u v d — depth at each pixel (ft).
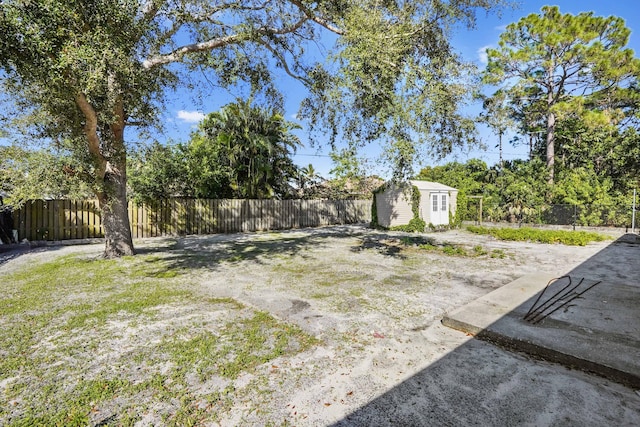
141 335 11.57
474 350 10.75
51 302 15.17
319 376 9.00
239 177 59.77
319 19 23.29
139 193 42.34
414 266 24.29
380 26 20.08
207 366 9.46
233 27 23.98
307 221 62.85
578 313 13.52
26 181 24.50
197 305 14.90
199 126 58.70
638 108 62.75
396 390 8.36
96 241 36.73
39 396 7.96
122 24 16.16
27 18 13.66
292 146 65.72
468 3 20.80
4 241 32.73
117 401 7.82
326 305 15.05
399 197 53.83
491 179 76.74
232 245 35.58
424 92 19.58
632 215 47.39
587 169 61.67
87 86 15.78
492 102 38.09
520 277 20.31
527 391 8.34
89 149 22.40
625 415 7.39
